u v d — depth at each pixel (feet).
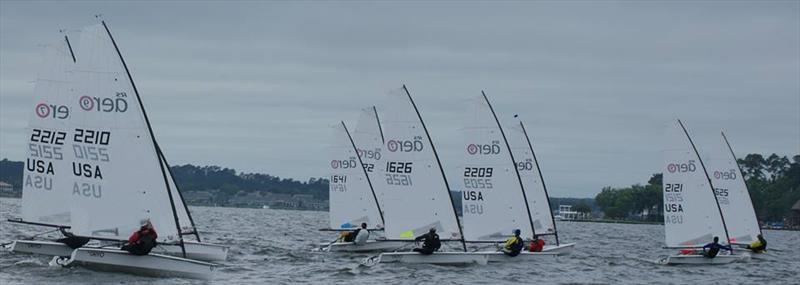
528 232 257.34
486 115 254.68
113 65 184.85
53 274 184.14
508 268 240.53
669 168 283.79
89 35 185.26
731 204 319.88
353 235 286.66
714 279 240.73
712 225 281.13
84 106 185.57
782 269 276.62
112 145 185.16
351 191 319.47
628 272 252.62
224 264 238.68
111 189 185.47
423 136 243.40
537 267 248.52
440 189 242.99
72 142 185.98
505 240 254.88
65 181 187.11
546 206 319.68
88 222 185.88
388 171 245.45
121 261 184.34
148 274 185.26
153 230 183.32
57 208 213.46
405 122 244.22
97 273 186.19
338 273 220.43
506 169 254.68
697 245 281.33
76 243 212.84
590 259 297.53
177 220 188.03
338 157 321.11
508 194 254.68
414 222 243.19
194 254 242.99
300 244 347.15
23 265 197.77
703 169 281.13
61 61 216.33
